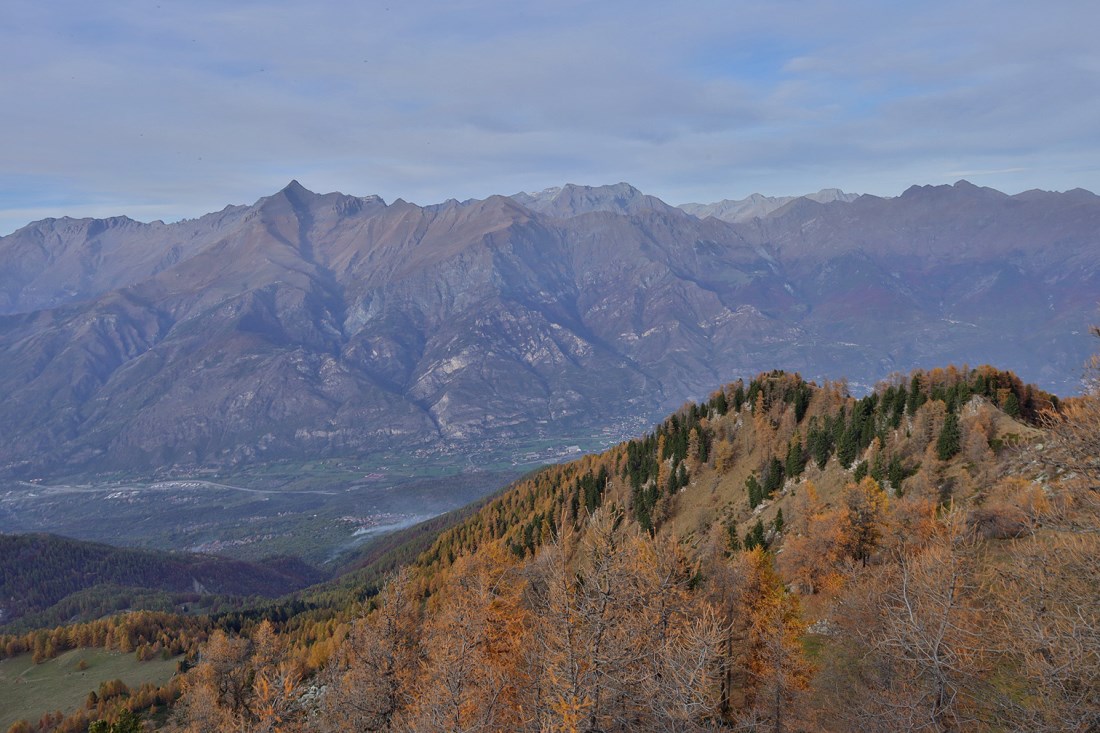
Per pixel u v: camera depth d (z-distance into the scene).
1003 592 31.59
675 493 133.88
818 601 65.06
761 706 46.31
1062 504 26.31
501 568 49.72
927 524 58.62
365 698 44.34
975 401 85.75
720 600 50.22
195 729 72.56
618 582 32.66
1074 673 23.73
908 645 33.81
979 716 30.27
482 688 35.81
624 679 30.19
